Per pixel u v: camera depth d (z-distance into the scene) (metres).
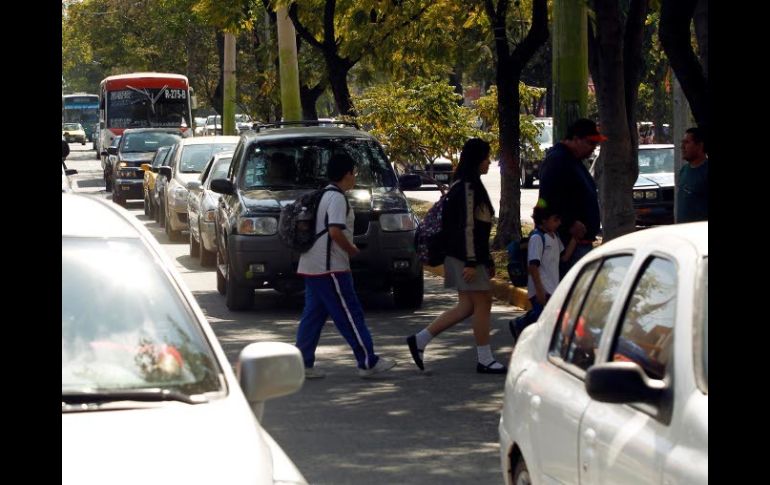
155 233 94.06
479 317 38.31
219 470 12.89
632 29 59.00
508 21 81.50
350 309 37.34
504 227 67.31
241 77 136.38
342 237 36.78
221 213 55.84
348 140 54.84
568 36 53.16
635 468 15.18
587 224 39.53
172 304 16.53
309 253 37.22
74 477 12.49
